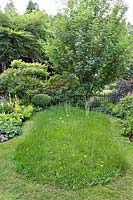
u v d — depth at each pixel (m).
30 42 13.77
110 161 4.39
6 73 10.14
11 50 13.42
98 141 5.29
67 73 8.34
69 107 8.88
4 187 3.80
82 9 8.08
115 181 3.94
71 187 3.76
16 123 6.77
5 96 9.96
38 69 10.34
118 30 8.16
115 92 10.33
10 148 5.32
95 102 9.49
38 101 9.13
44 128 6.16
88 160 4.39
